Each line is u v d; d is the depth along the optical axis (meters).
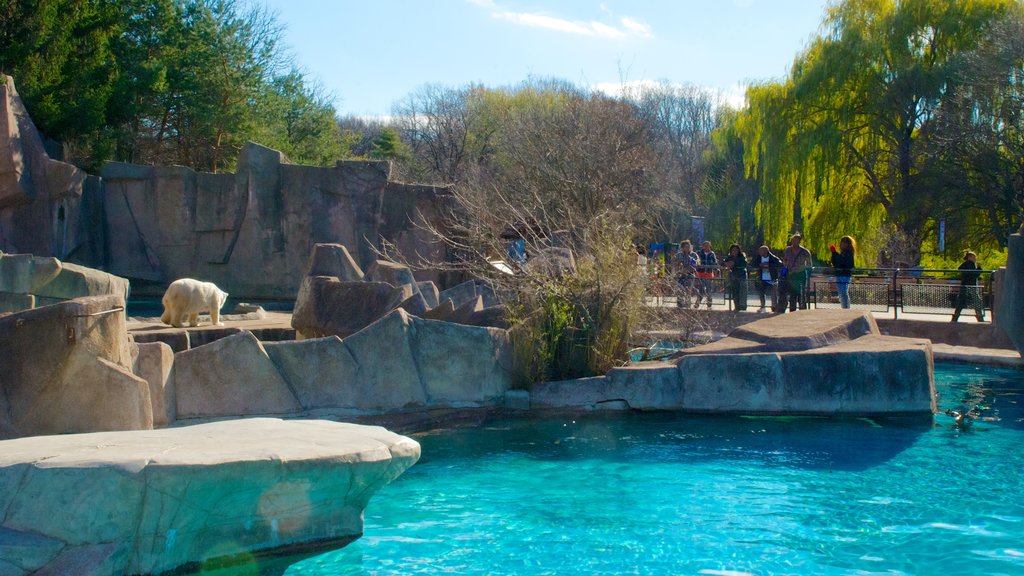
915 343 9.38
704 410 9.02
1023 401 9.76
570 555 5.11
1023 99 27.45
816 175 31.52
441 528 5.59
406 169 48.47
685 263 16.67
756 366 8.95
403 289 10.46
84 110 25.19
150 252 21.91
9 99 19.44
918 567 4.93
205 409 7.67
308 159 36.78
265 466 4.58
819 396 8.89
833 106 31.41
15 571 4.14
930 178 29.50
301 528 5.05
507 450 7.60
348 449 4.93
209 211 21.72
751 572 4.87
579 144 30.44
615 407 9.09
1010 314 12.22
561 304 9.67
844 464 7.11
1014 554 5.09
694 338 12.27
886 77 30.64
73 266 12.31
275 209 21.62
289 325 12.32
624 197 28.23
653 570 4.88
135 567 4.43
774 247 32.62
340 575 4.76
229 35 31.98
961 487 6.46
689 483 6.61
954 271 15.03
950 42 29.94
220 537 4.74
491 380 9.10
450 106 55.50
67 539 4.23
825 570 4.88
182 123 32.06
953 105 28.88
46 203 20.03
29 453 4.48
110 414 6.36
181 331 10.30
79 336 6.36
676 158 54.12
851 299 16.72
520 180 27.33
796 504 6.07
